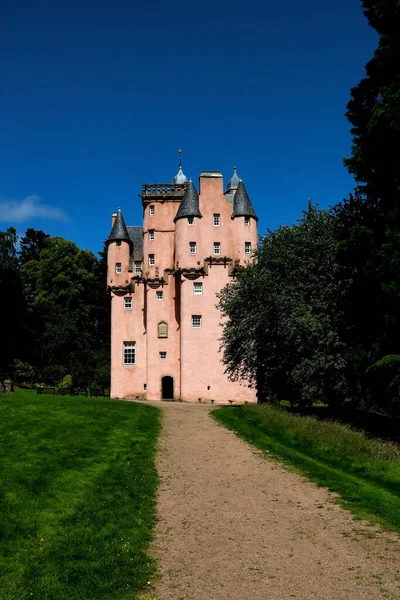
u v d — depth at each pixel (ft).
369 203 84.79
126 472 56.24
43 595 28.32
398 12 75.92
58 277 209.36
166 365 170.91
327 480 51.85
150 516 42.39
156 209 177.47
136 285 179.11
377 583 28.91
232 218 171.63
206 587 29.19
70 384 180.86
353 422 88.79
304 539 36.24
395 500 44.16
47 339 206.49
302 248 99.60
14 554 33.63
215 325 164.55
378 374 82.89
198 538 37.32
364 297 84.12
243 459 64.03
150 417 101.09
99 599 27.94
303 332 91.81
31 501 43.47
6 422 80.64
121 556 33.58
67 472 53.57
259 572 30.91
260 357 114.93
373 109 76.33
